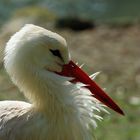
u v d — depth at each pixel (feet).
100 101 25.32
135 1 96.99
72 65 25.12
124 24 78.95
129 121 45.37
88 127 25.23
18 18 79.15
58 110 24.34
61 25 78.18
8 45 24.34
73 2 96.02
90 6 94.22
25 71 24.04
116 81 56.49
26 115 24.32
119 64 61.93
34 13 80.43
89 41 71.15
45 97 24.32
